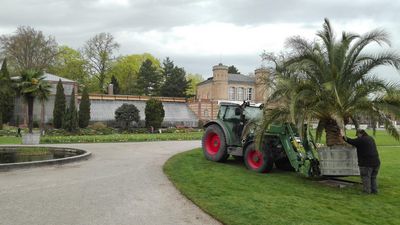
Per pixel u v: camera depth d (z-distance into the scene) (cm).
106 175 1182
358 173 1040
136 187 993
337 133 1116
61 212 733
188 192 919
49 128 4378
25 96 2459
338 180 1148
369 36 1085
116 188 976
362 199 899
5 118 4466
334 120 1112
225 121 1495
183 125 5881
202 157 1664
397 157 1881
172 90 7756
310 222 690
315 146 1201
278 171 1311
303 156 1152
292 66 1088
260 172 1257
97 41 6950
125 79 7788
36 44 5869
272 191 960
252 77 7656
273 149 1276
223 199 852
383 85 1036
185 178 1120
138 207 782
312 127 1377
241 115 1427
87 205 791
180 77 7906
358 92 1065
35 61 5897
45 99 2534
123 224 664
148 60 7944
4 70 4441
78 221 675
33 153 1794
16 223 655
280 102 1120
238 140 1436
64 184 1021
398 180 1180
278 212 753
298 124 1048
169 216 721
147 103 4800
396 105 1030
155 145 2502
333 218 724
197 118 6144
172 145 2509
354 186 1062
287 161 1338
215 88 7250
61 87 4562
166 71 8394
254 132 1273
